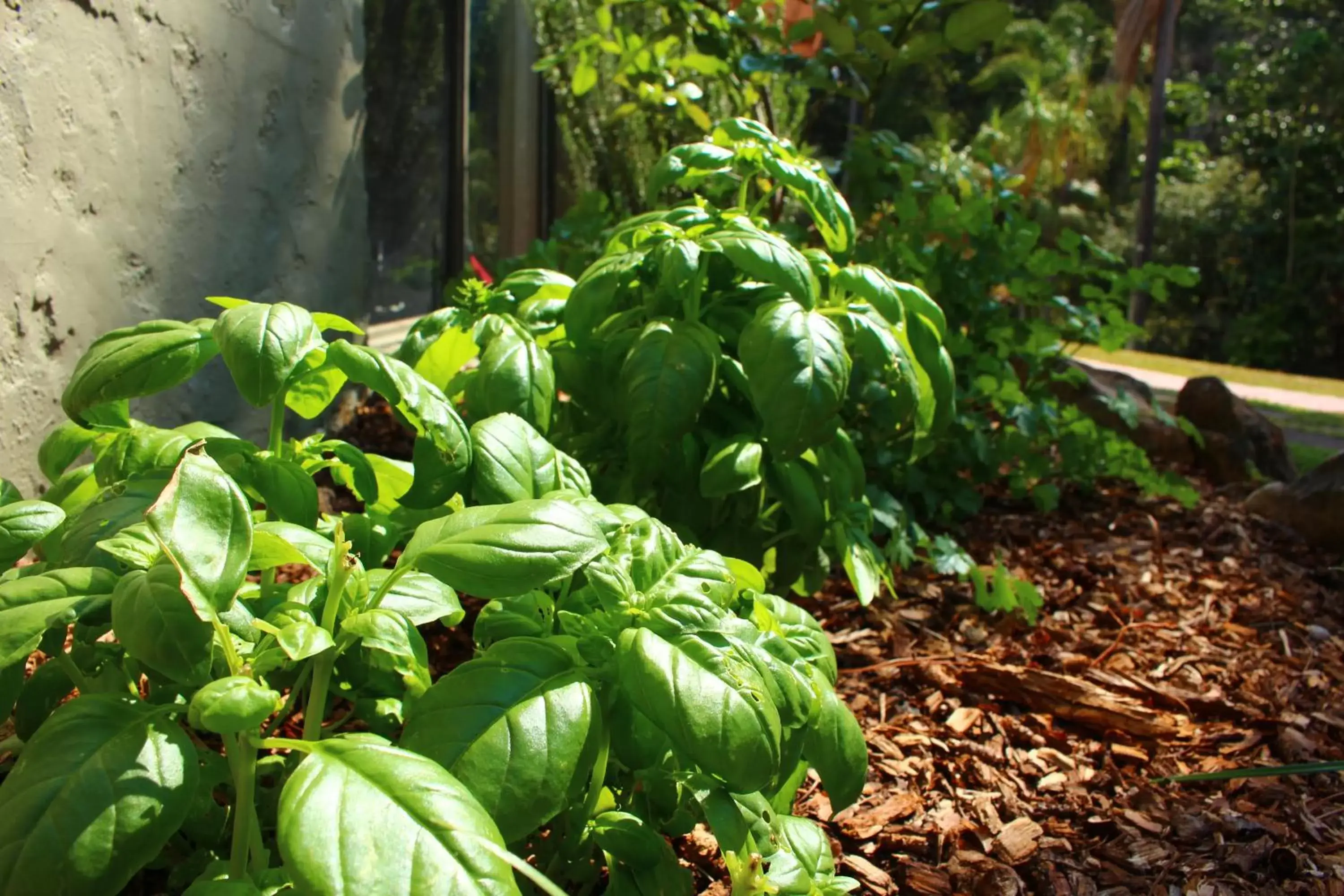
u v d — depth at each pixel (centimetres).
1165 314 2878
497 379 201
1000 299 507
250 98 333
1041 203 2070
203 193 309
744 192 259
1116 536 405
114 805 101
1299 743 246
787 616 169
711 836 187
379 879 94
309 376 164
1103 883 193
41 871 97
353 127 414
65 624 115
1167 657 300
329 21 388
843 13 421
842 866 192
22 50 233
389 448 395
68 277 253
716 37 460
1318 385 1061
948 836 204
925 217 425
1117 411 443
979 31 421
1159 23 2239
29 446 243
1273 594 353
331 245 398
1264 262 2847
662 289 237
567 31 685
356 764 103
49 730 107
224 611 105
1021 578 355
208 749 180
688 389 206
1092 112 2314
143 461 146
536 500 147
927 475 393
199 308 310
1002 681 261
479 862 96
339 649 121
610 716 135
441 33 544
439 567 121
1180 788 228
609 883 155
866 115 458
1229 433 515
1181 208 2828
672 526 229
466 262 591
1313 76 2780
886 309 231
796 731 141
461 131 572
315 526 155
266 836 147
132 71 274
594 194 476
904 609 317
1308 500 417
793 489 228
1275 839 208
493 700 121
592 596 150
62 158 248
